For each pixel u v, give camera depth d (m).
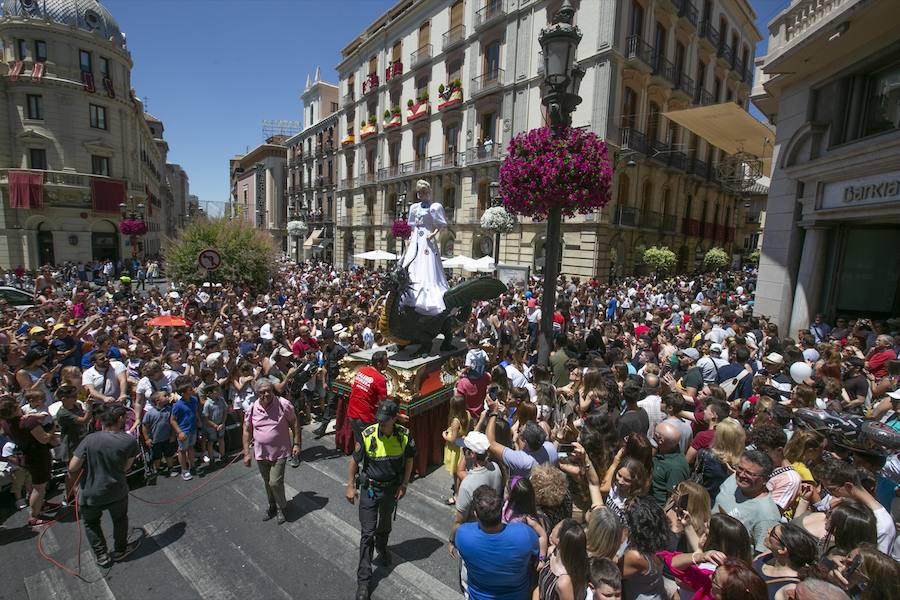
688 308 12.75
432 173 27.73
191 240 16.38
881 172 7.34
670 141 23.80
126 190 31.42
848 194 8.07
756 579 2.04
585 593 2.48
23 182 27.30
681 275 24.31
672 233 24.94
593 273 20.33
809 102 9.20
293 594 3.54
